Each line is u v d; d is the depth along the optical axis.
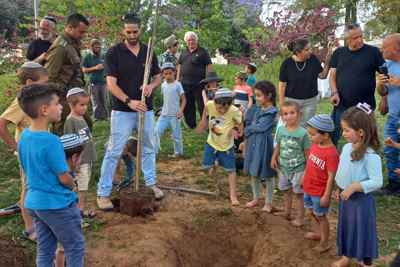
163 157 7.79
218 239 5.05
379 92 6.06
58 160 3.25
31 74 4.24
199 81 8.85
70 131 4.91
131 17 5.20
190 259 4.77
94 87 10.09
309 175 4.34
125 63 5.27
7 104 10.38
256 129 5.22
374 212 3.89
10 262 4.11
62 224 3.36
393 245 4.71
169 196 5.92
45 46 7.18
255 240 4.99
